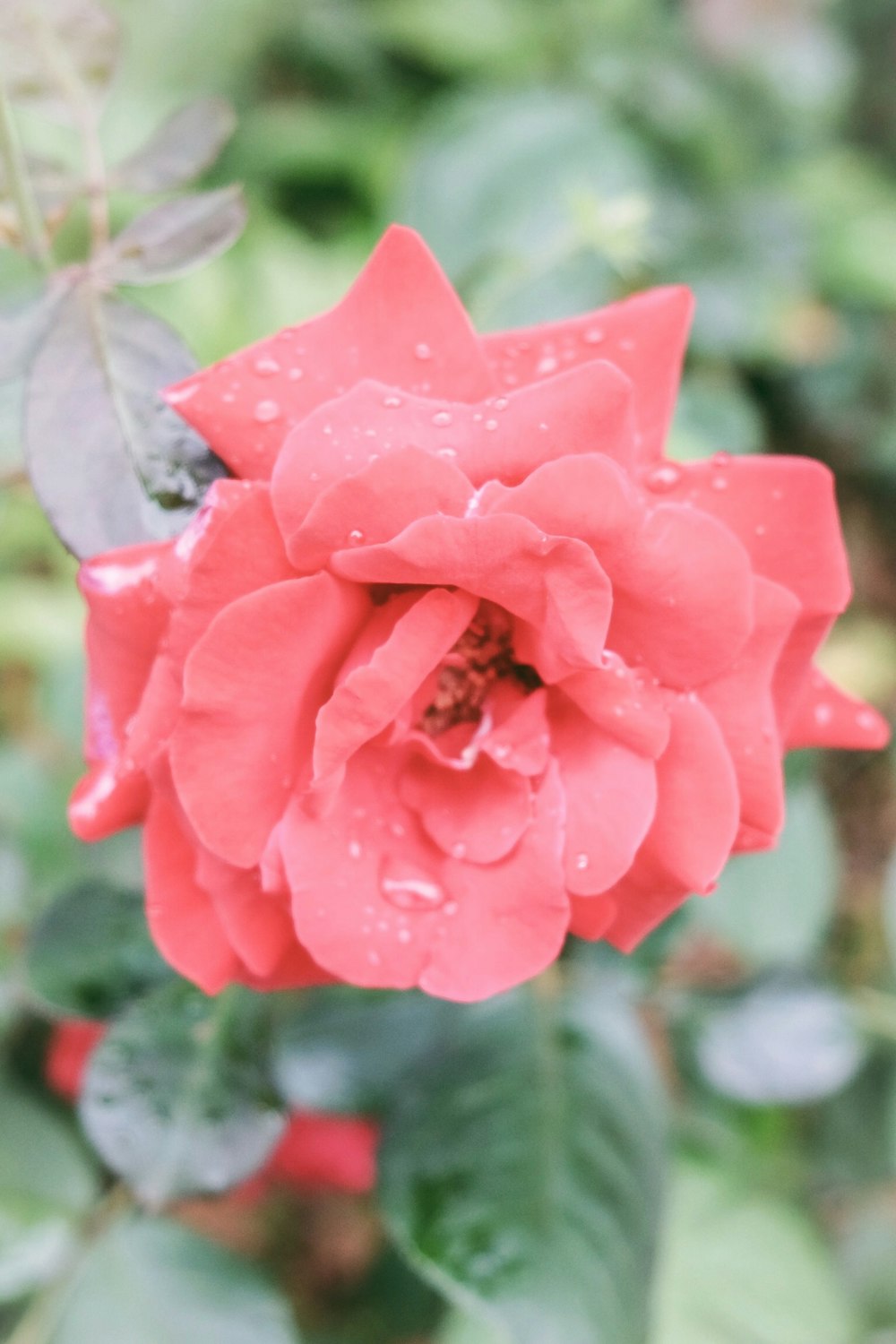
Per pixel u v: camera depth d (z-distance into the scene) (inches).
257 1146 13.6
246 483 11.8
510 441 11.8
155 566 12.1
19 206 12.9
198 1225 18.9
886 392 29.1
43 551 23.0
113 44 13.3
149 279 12.9
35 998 13.8
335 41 29.0
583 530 11.7
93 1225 14.4
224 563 11.7
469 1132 14.1
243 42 27.8
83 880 14.0
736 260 25.6
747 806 12.4
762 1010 15.2
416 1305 17.5
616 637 12.2
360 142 27.5
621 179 22.5
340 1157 16.1
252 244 23.6
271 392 12.1
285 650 11.7
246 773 11.8
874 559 29.4
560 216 21.6
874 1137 17.4
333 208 28.0
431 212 22.0
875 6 35.3
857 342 28.4
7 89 13.2
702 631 12.0
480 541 11.6
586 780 12.3
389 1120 14.3
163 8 27.0
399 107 29.8
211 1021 13.8
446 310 12.1
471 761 12.4
